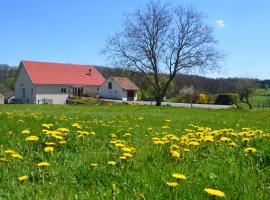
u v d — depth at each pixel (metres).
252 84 60.38
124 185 4.48
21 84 79.75
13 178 4.73
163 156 6.25
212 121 17.48
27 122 11.04
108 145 7.35
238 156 6.17
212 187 4.46
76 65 85.69
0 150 6.34
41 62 80.44
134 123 14.16
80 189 4.43
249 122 18.83
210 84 94.94
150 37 54.09
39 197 4.04
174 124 14.45
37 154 6.06
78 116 16.62
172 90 93.12
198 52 54.12
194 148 6.91
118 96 88.00
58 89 78.38
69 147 6.97
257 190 4.43
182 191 4.18
